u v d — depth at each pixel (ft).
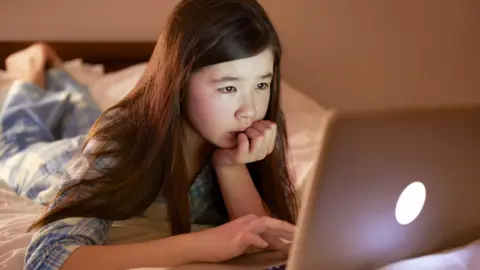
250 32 2.78
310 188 2.03
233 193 3.43
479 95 8.58
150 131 3.05
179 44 2.85
